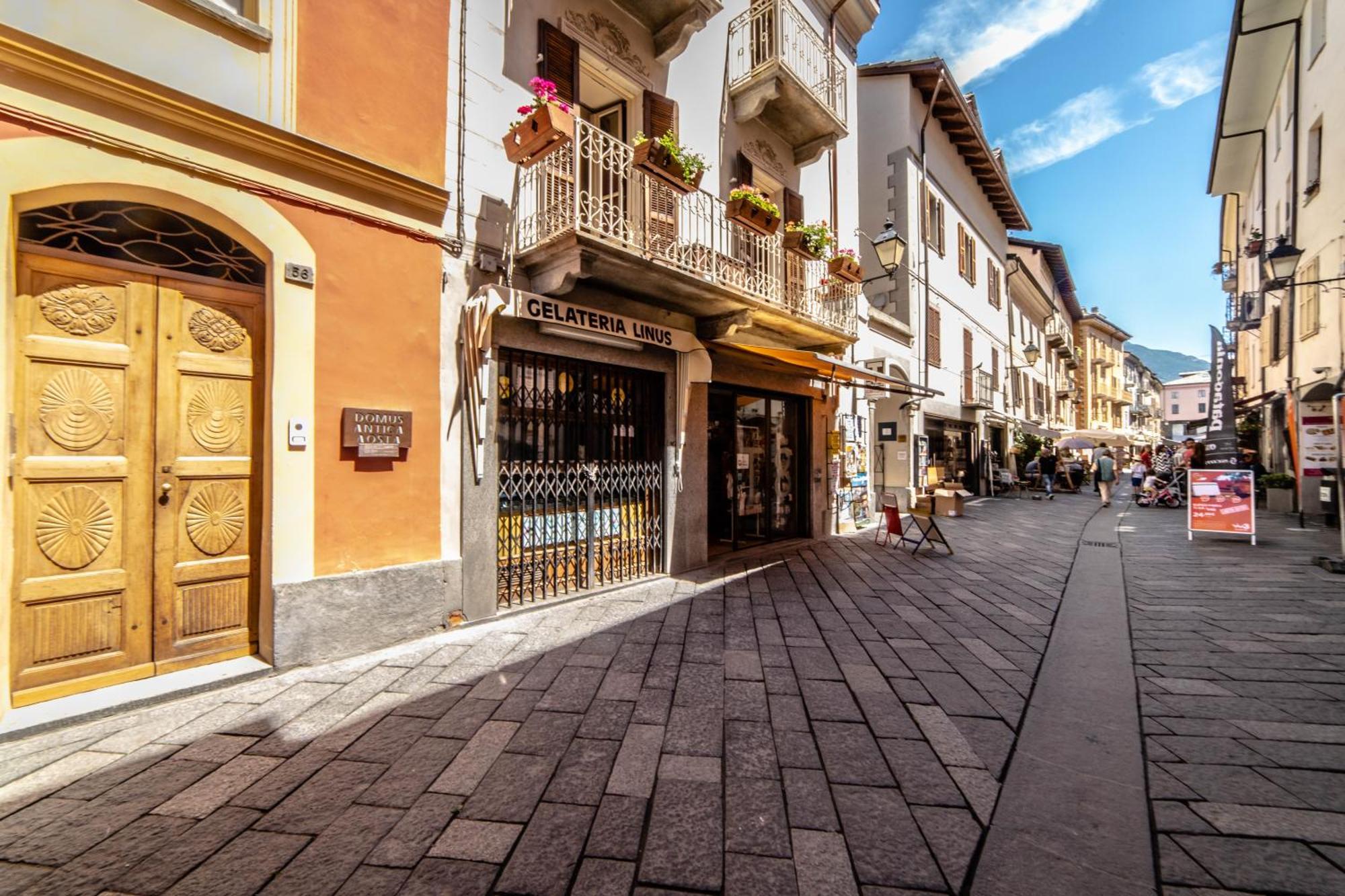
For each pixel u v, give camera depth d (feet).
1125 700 10.97
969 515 43.27
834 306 29.60
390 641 14.15
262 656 12.64
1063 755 9.01
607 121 22.11
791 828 7.24
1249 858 6.63
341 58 13.70
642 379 21.74
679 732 9.78
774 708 10.73
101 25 10.43
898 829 7.23
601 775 8.45
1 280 9.43
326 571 13.24
